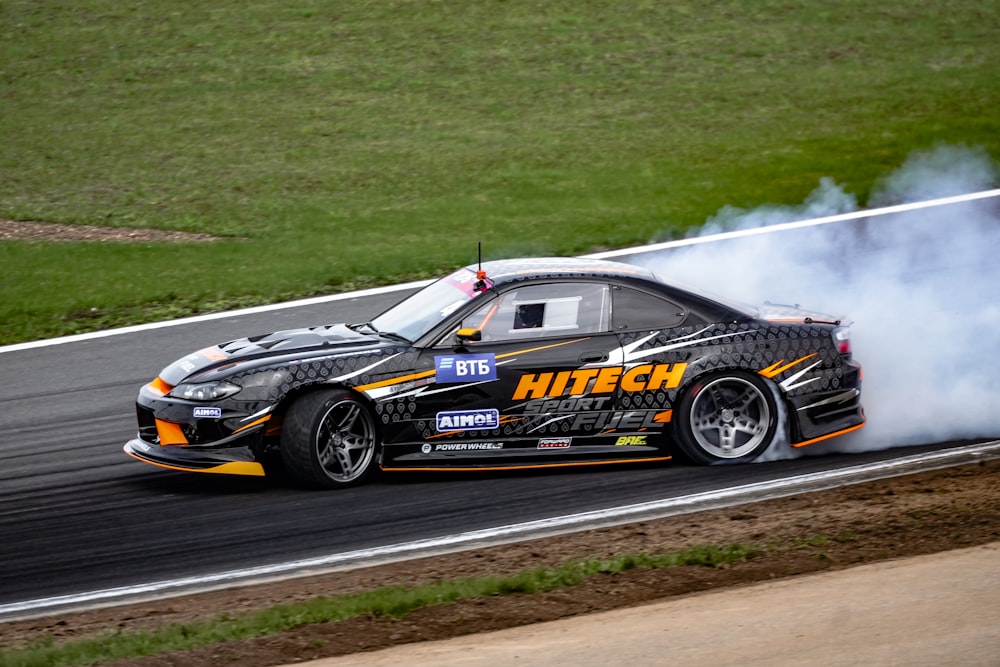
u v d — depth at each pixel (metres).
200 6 92.56
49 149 69.12
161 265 50.31
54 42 86.00
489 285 28.75
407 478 28.31
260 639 19.41
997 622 17.95
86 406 34.94
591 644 18.45
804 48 86.38
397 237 53.88
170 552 24.34
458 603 20.62
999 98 75.12
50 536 25.53
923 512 24.12
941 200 55.75
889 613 18.75
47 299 45.91
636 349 28.34
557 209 57.72
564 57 84.12
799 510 25.02
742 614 19.31
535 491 27.16
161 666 18.53
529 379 27.98
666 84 79.62
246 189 62.38
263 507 26.62
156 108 75.56
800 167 63.19
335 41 86.38
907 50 85.94
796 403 28.77
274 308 44.12
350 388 27.48
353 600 20.66
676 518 25.00
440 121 73.25
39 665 18.66
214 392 27.30
